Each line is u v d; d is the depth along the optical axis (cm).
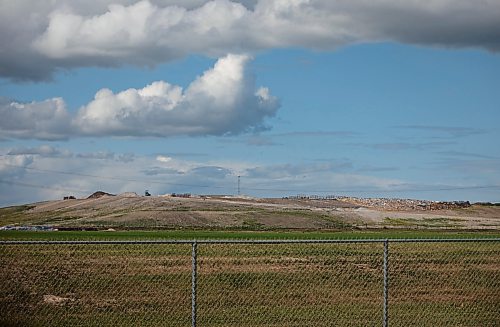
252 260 4219
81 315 2592
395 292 3222
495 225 19325
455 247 6556
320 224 18150
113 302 2836
